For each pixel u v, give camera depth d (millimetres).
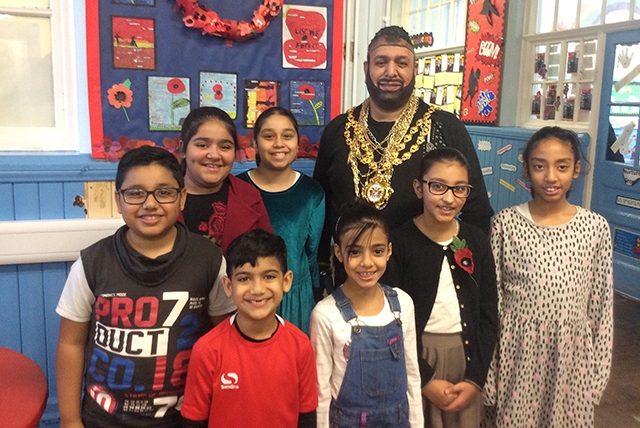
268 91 2117
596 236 1728
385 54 1769
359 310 1524
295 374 1337
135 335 1302
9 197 1840
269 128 1728
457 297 1665
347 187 1845
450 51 4988
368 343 1485
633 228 3963
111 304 1300
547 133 1721
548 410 1722
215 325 1434
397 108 1844
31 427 1209
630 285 4035
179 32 1979
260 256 1273
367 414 1488
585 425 1733
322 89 2182
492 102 4582
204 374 1296
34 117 1985
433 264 1661
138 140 1995
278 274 1302
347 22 2215
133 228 1298
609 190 4113
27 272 1903
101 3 1887
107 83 1934
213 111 1596
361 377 1478
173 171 1315
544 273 1696
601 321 1731
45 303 1941
